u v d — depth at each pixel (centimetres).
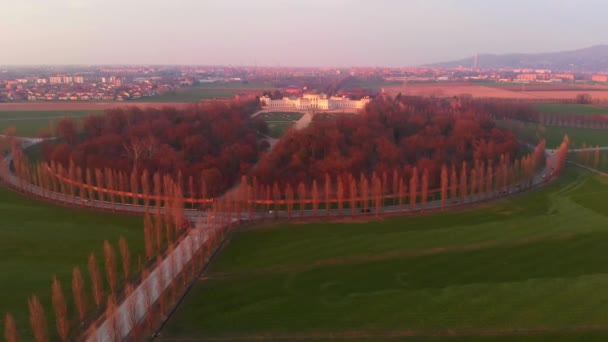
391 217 18912
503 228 17362
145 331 10788
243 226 17900
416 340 10519
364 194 19412
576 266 13938
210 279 13562
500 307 11738
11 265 14012
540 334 10650
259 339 10569
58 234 16712
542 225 17550
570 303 11844
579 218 18212
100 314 11412
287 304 12075
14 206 19625
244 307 11938
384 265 14350
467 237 16538
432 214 19225
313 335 10719
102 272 13650
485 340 10475
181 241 16112
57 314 9831
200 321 11306
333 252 15412
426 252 15300
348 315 11531
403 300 12188
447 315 11450
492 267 14025
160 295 11494
